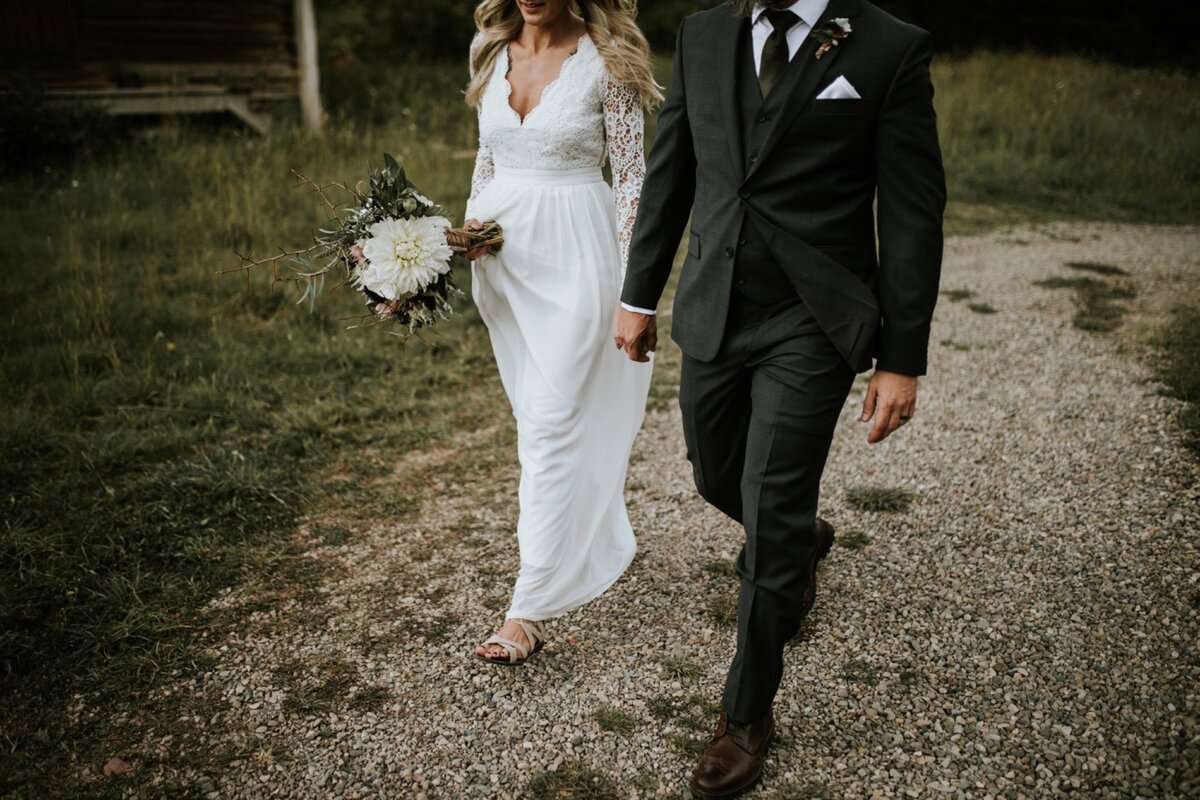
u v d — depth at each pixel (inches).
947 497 137.3
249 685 101.8
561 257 100.3
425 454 160.6
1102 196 383.6
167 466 148.7
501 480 151.2
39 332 193.8
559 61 99.2
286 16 453.4
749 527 82.7
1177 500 129.0
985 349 200.7
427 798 85.9
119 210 285.6
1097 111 479.2
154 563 124.3
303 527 135.9
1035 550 121.0
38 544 123.6
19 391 169.2
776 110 78.5
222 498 139.8
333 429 165.5
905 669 100.0
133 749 92.4
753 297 83.6
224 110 428.8
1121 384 173.6
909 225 77.0
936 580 116.2
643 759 89.8
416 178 335.9
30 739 93.4
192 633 110.8
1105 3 840.3
